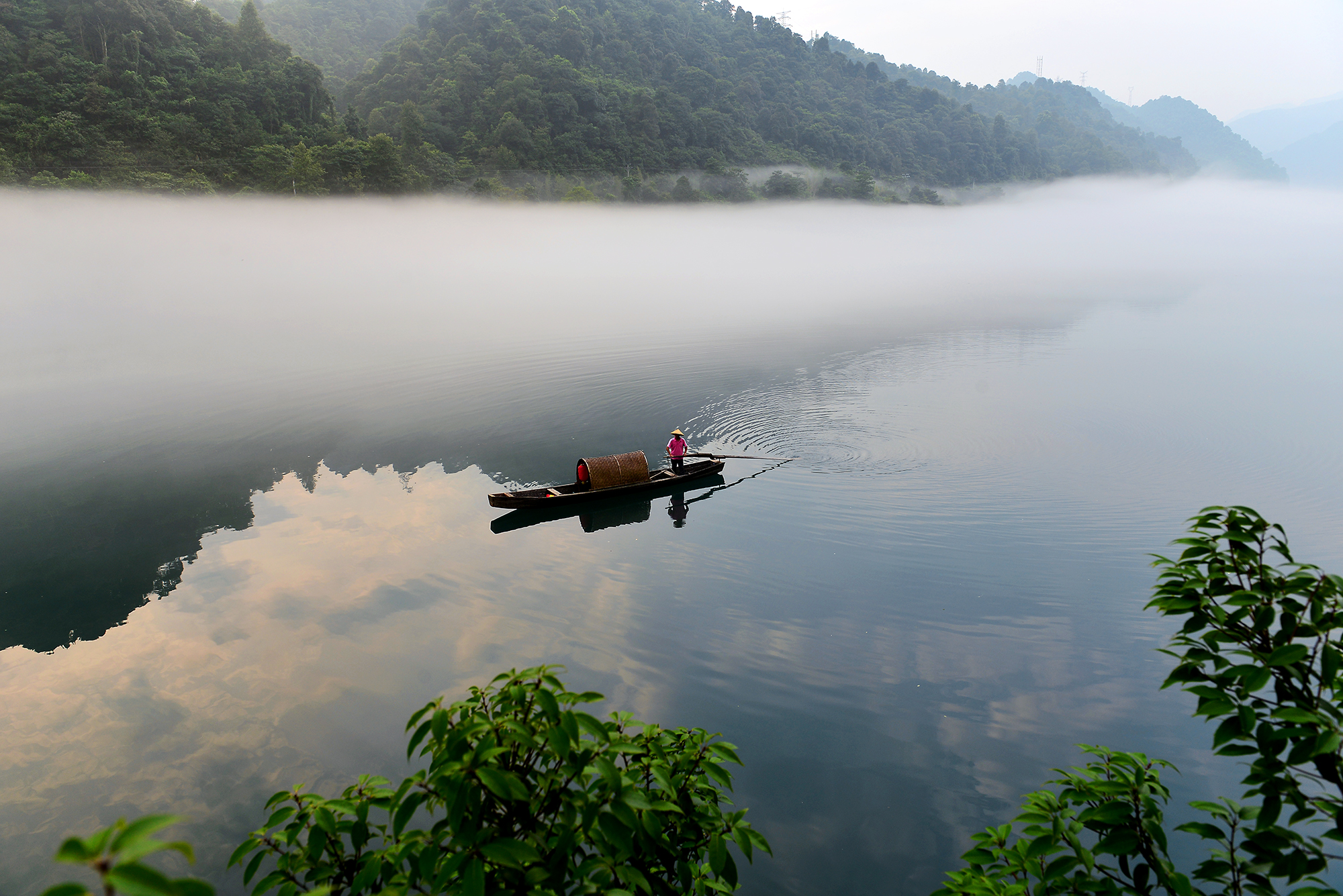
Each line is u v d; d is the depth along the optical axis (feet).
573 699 8.47
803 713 29.09
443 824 7.73
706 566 43.62
